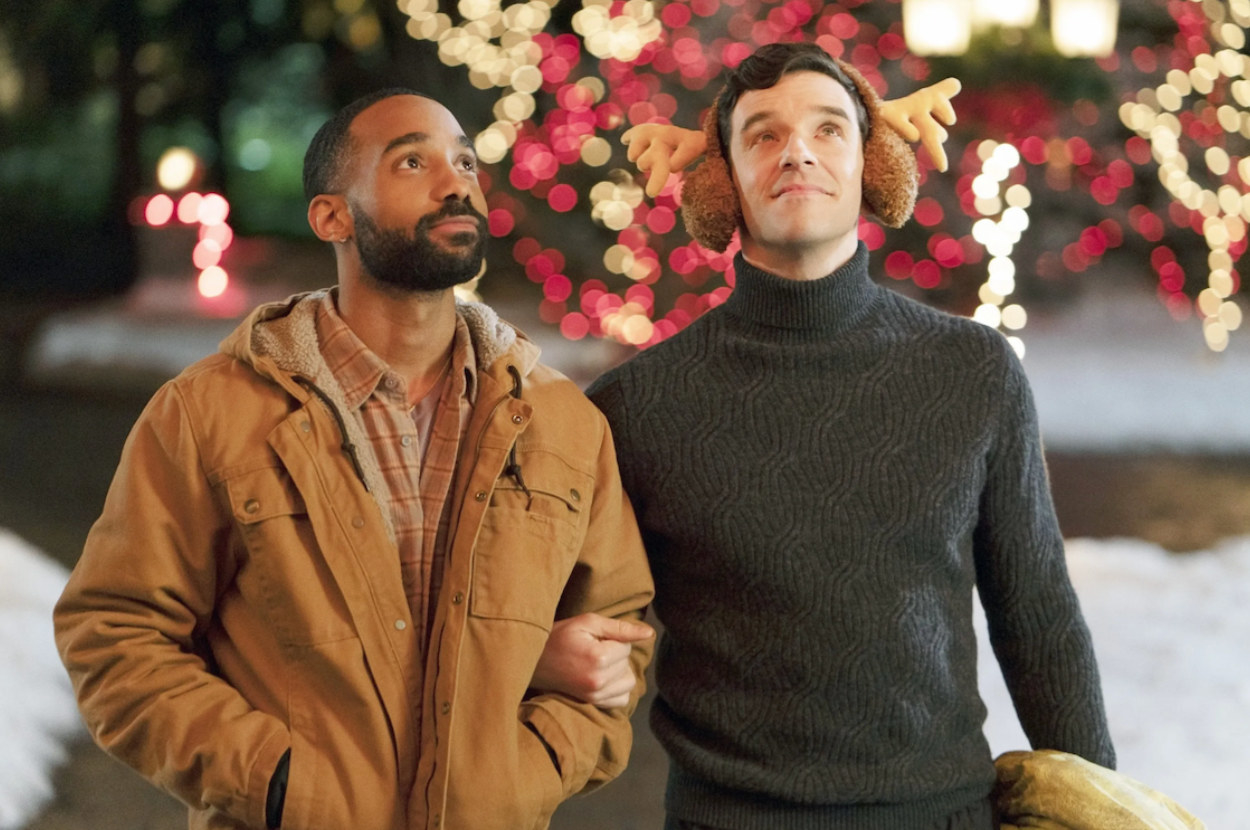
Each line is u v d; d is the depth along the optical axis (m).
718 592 2.16
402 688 1.92
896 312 2.25
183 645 1.99
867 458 2.15
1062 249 9.89
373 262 1.96
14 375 10.61
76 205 15.92
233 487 1.91
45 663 4.61
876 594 2.12
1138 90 8.83
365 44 12.98
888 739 2.11
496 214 8.42
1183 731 4.09
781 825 2.11
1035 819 2.17
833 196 2.17
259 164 18.75
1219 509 7.08
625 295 8.13
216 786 1.85
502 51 8.14
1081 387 9.16
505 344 2.06
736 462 2.15
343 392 1.99
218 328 11.80
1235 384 9.32
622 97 7.48
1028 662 2.27
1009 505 2.21
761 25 7.62
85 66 15.72
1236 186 9.46
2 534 5.62
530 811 1.96
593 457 2.10
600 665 2.05
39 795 3.90
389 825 1.88
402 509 1.98
